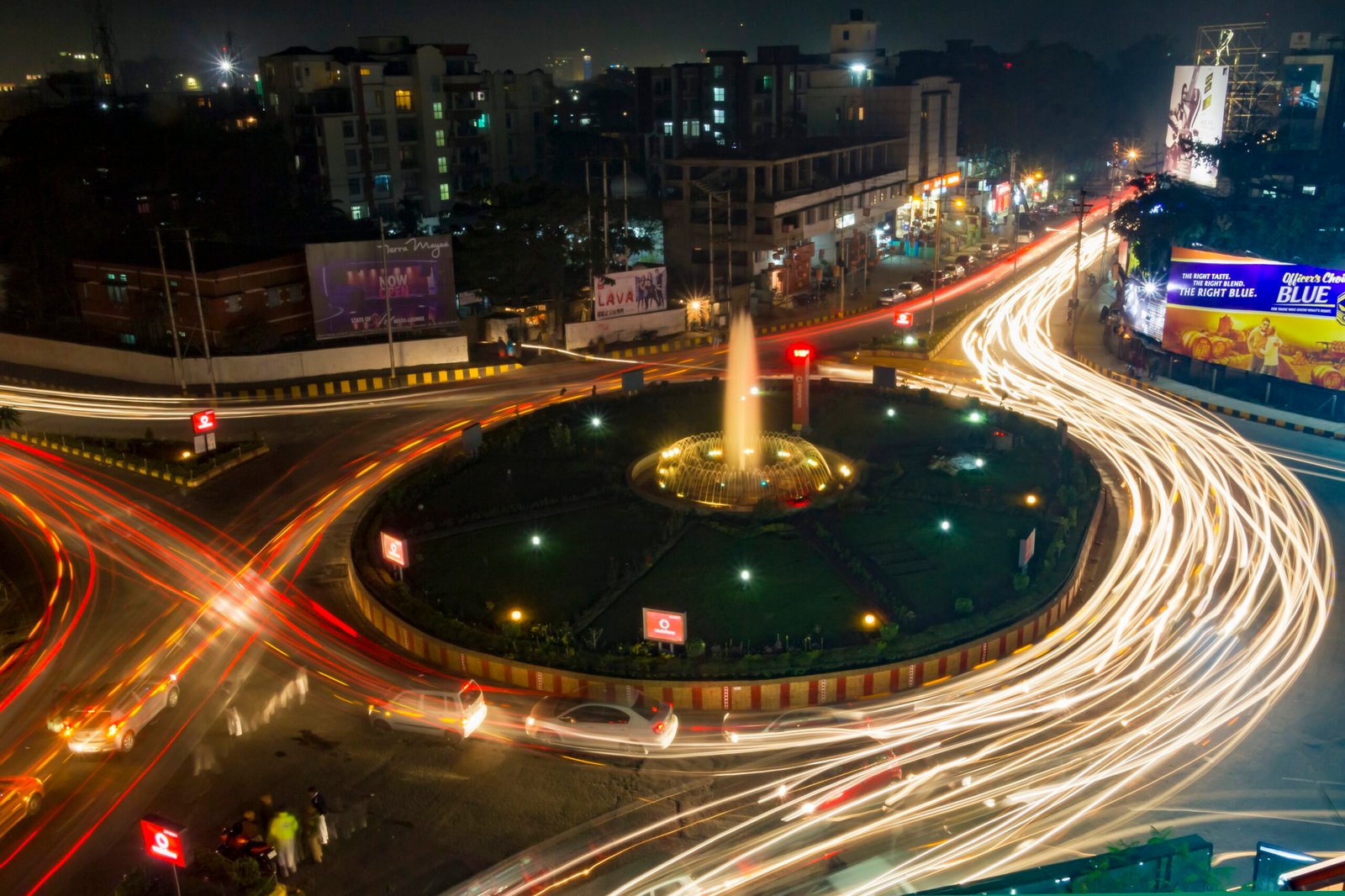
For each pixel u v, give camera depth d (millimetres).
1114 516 37500
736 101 110562
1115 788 22391
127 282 61062
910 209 98750
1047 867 16406
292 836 21031
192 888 19500
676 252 81750
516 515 36406
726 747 24641
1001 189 110625
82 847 21594
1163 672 27078
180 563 35562
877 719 25422
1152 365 56281
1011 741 24281
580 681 26422
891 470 39531
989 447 41938
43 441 47750
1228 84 102938
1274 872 16094
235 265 59188
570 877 20344
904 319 62969
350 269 58969
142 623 31344
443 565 32938
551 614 29641
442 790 23281
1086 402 52250
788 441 39938
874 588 30344
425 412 52656
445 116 97125
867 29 105062
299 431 49688
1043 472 39500
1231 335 51750
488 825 22047
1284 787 22328
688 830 21688
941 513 35625
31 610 32281
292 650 29625
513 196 66500
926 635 27438
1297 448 44969
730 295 75188
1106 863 16188
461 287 68688
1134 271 66188
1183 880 16328
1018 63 145875
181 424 50688
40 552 36500
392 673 28234
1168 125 114250
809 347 42906
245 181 79250
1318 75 100625
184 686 27750
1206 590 31641
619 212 72812
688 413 47562
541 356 64188
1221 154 80562
